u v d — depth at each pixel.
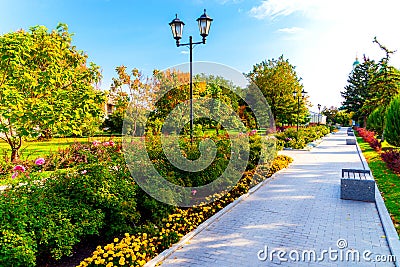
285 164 10.77
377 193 6.62
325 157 13.61
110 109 20.17
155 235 4.18
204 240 4.40
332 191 7.14
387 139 13.98
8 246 3.00
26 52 8.15
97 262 3.27
